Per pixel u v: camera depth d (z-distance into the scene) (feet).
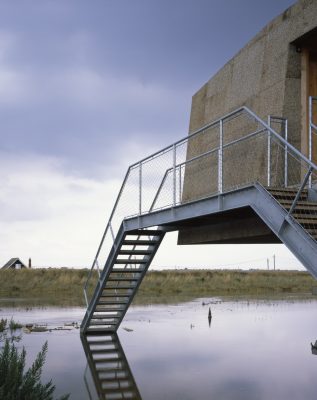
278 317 61.72
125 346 40.96
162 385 28.07
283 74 34.71
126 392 26.48
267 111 36.17
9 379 17.34
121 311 48.75
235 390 26.84
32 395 17.34
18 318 60.03
